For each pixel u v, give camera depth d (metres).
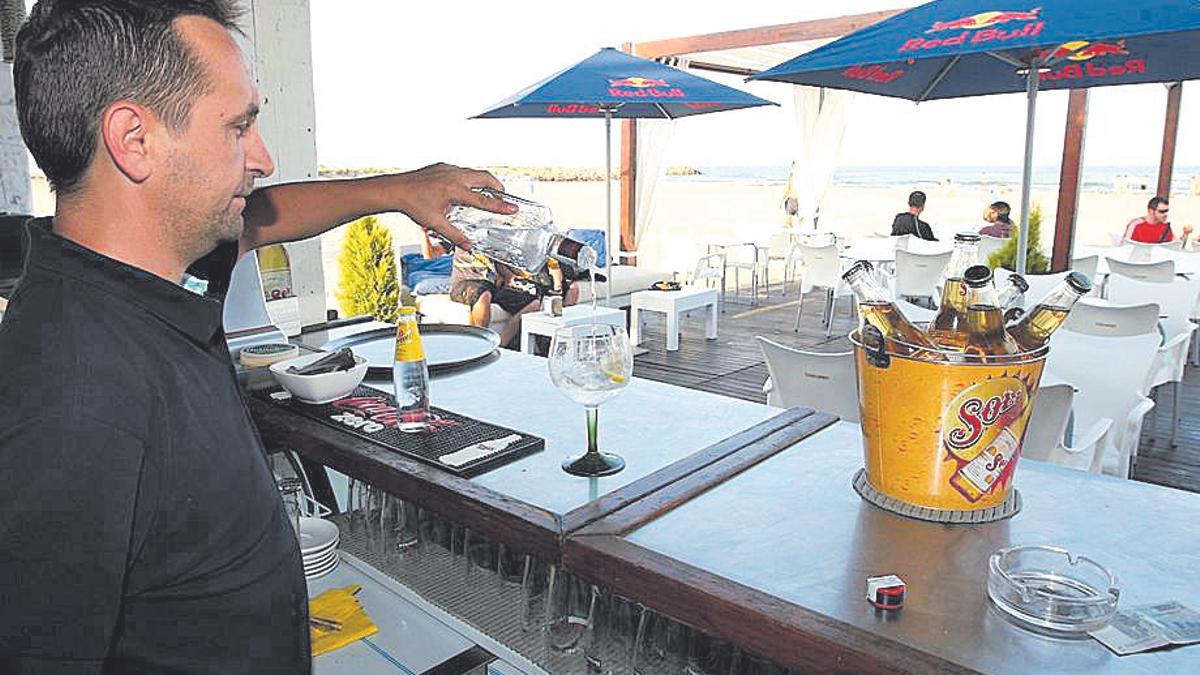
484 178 1.36
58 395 0.62
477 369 1.80
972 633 0.77
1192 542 0.95
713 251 9.34
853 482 1.13
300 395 1.51
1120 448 2.56
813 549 0.94
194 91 0.68
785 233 9.03
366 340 2.08
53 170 0.69
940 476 1.01
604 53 5.30
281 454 1.82
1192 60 2.58
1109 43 2.43
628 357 1.19
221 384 0.76
